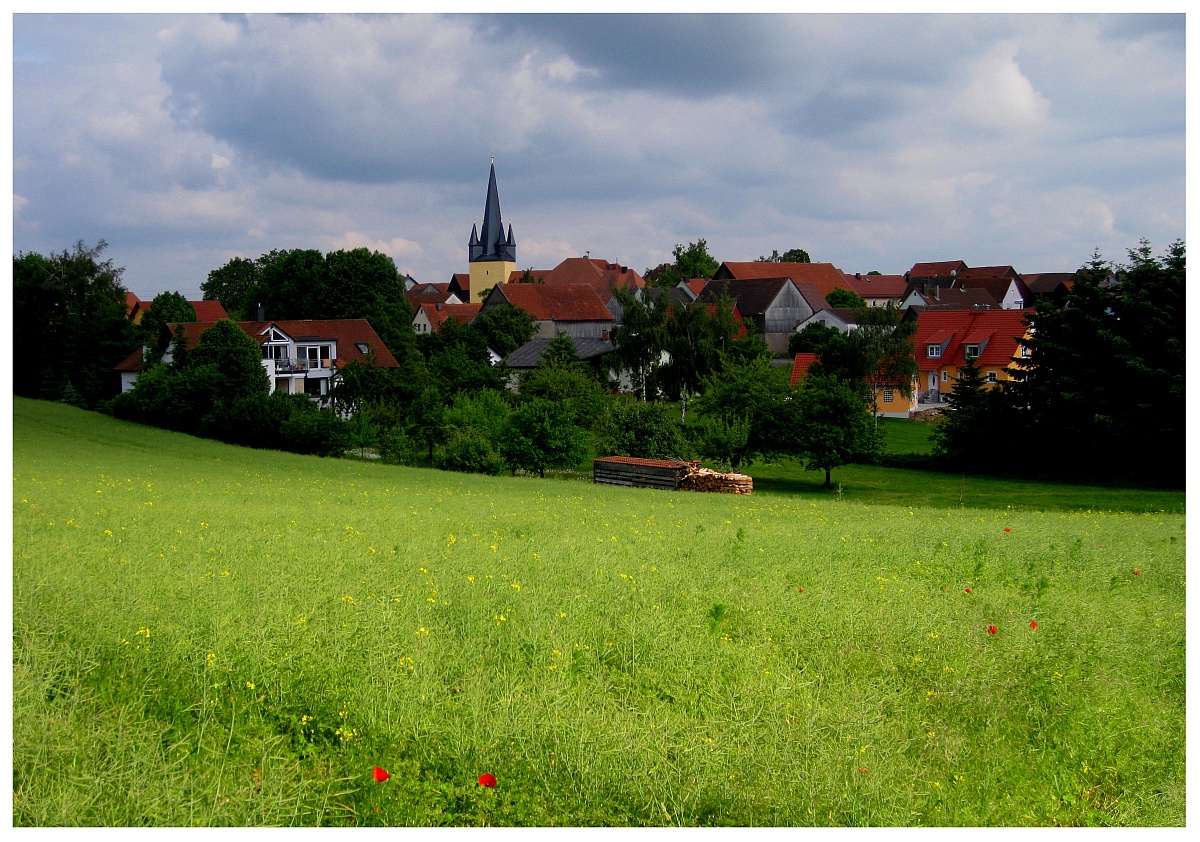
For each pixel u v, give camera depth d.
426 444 48.25
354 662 7.24
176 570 10.10
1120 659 8.69
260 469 35.47
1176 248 41.56
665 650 7.98
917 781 6.23
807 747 6.27
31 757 5.49
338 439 45.16
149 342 65.31
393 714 6.49
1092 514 27.14
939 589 11.62
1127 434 40.62
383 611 8.58
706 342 66.44
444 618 8.86
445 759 6.10
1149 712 7.47
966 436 46.03
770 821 5.66
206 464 35.75
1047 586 11.33
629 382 72.94
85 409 58.47
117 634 7.47
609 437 41.25
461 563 11.73
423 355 81.69
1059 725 7.08
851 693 7.33
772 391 43.12
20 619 7.44
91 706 6.29
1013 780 6.40
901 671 8.09
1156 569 13.99
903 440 56.75
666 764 6.00
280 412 46.09
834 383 41.22
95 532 13.11
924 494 38.25
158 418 50.12
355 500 22.98
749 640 8.64
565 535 15.68
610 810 5.73
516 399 61.84
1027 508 34.09
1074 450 43.69
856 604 9.99
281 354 69.12
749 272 131.38
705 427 43.62
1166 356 40.47
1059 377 43.28
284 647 7.35
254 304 98.12
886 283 147.38
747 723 6.56
